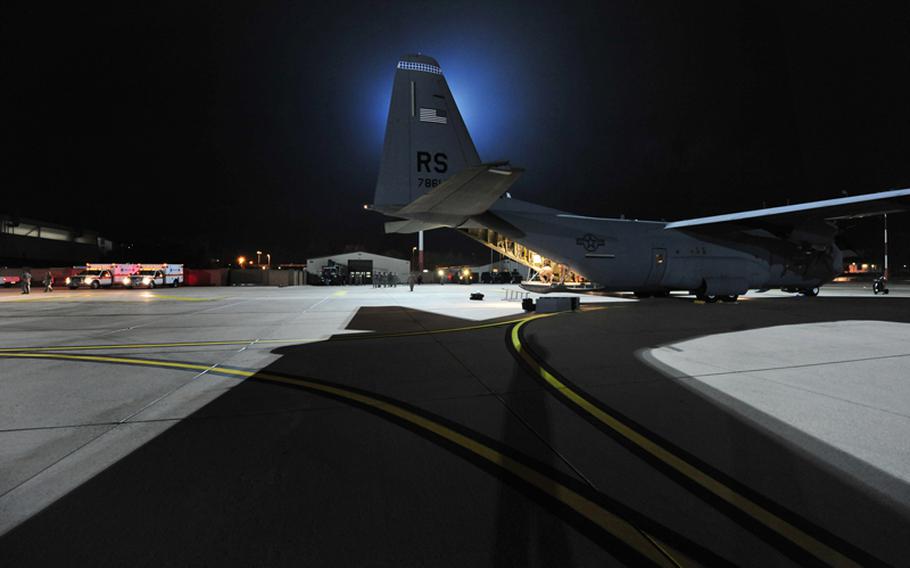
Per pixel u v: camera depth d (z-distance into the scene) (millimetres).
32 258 54094
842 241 21297
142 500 2588
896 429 3678
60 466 3047
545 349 7539
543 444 3420
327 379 5539
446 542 2180
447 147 13852
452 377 5609
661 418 4000
